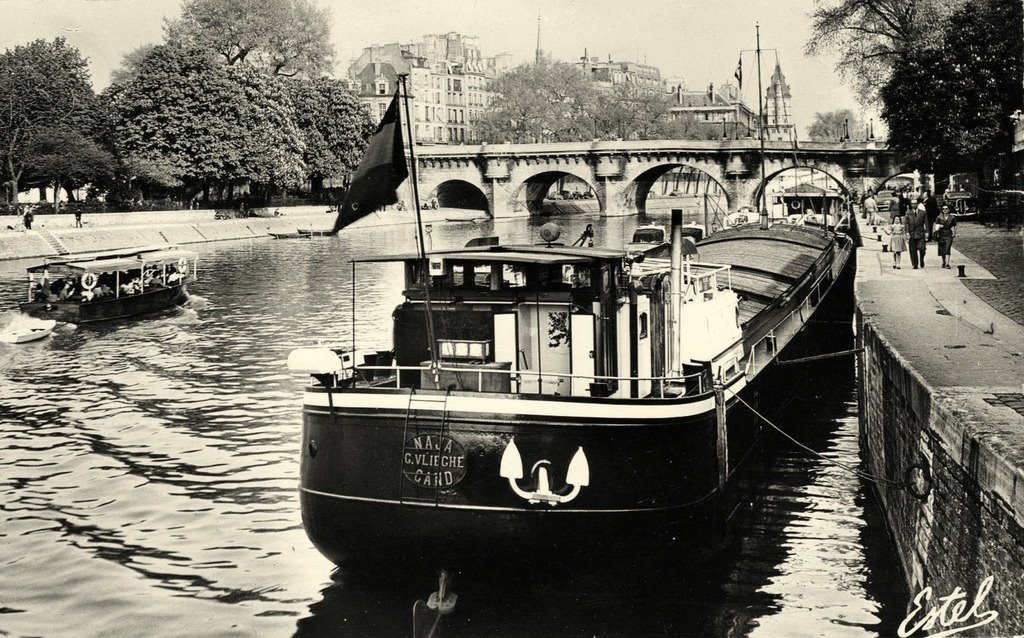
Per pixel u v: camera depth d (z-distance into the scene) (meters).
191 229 90.12
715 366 17.22
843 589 14.32
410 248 80.81
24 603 14.21
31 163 79.88
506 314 14.85
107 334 39.25
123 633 13.22
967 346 17.52
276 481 19.94
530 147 116.06
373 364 15.58
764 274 27.77
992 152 45.94
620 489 13.25
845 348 32.97
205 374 31.00
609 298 14.90
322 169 111.38
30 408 26.80
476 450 13.02
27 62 82.50
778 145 99.31
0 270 62.84
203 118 92.38
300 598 14.20
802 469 20.48
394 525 13.30
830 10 53.81
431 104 177.62
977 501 10.52
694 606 13.71
